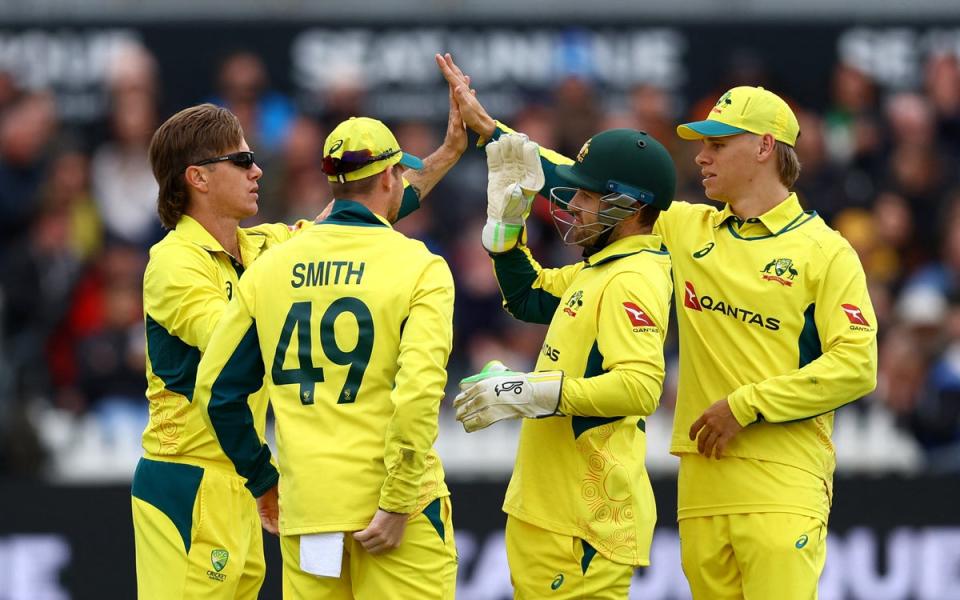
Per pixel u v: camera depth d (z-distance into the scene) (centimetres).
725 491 1861
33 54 4141
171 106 4175
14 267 3912
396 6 4309
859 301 1822
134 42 4172
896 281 4053
